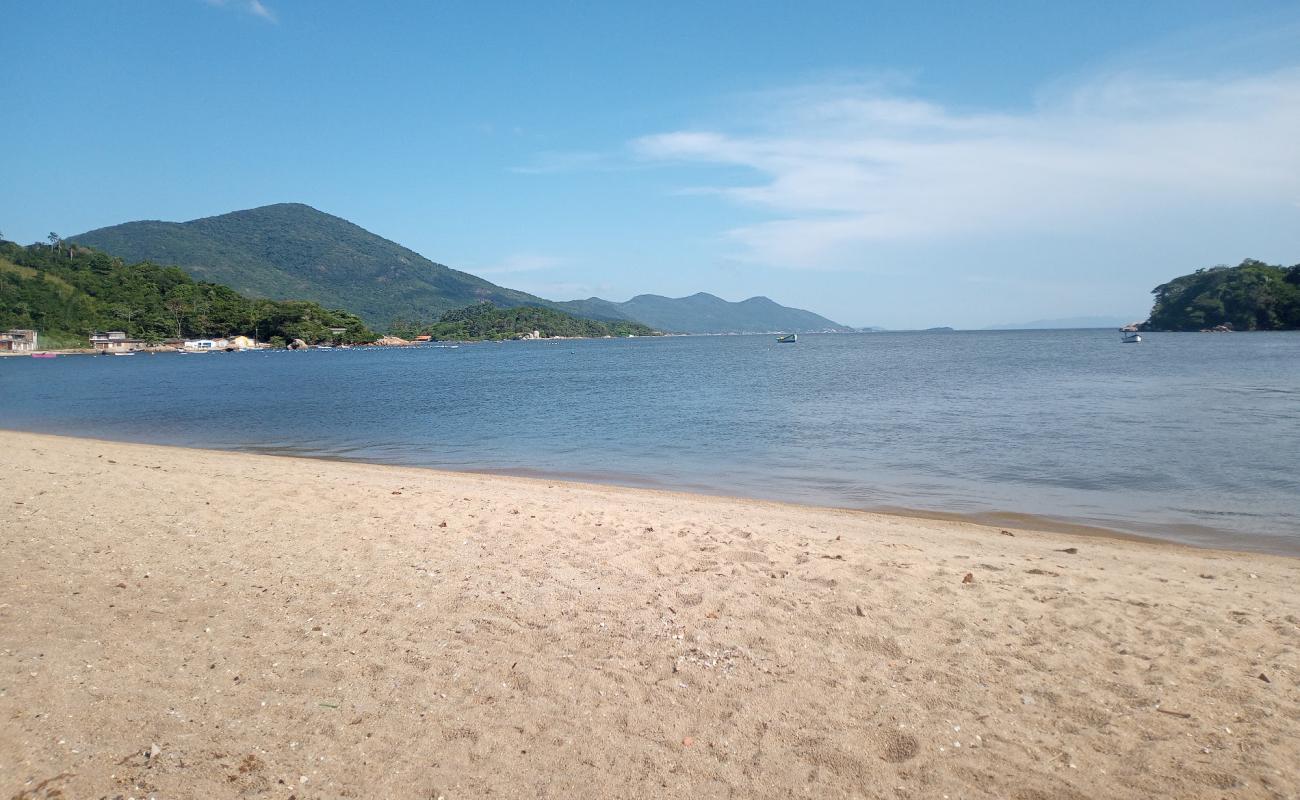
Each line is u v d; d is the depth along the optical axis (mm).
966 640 5859
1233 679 5141
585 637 5840
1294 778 3957
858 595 6902
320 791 3826
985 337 194250
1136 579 7789
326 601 6586
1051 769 4094
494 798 3822
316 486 12273
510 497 11945
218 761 4051
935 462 16984
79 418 30109
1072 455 17328
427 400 37094
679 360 88188
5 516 9531
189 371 76625
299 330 176875
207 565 7590
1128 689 5016
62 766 3938
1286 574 8227
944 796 3863
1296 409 25312
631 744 4336
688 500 12719
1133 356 69312
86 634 5688
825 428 23016
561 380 52125
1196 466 15750
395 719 4559
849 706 4789
